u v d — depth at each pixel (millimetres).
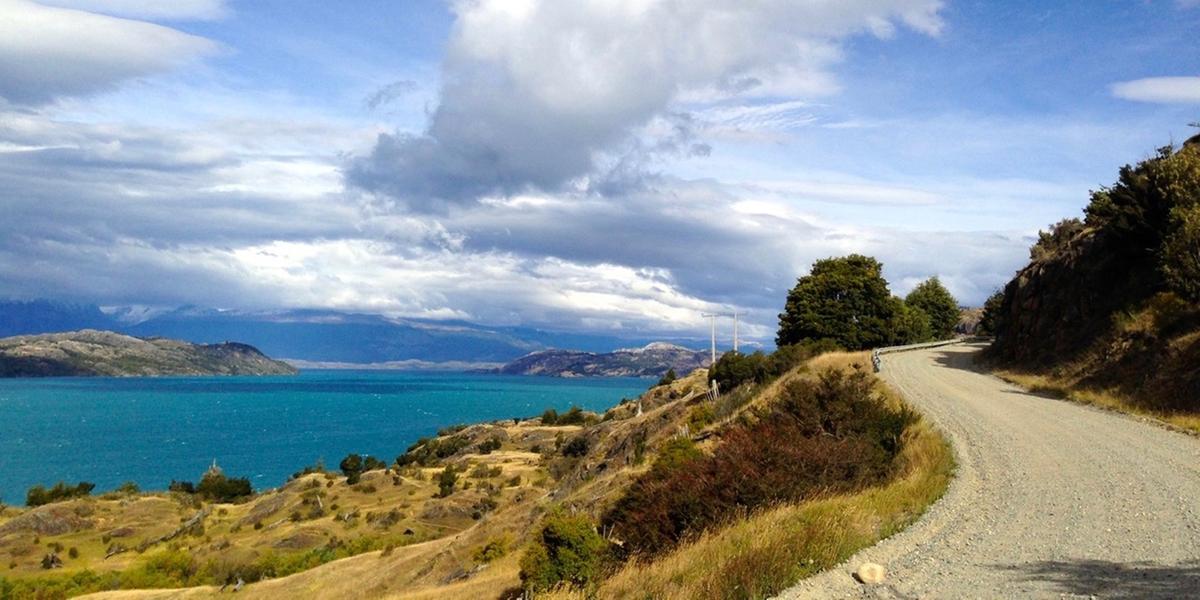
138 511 95375
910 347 64188
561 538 14055
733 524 12992
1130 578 8438
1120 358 30656
